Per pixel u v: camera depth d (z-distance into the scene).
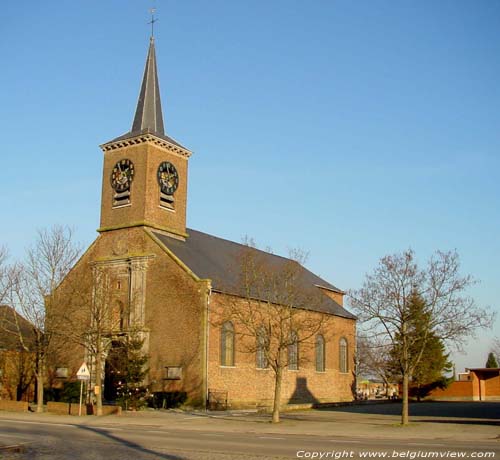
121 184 53.53
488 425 32.53
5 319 48.97
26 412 42.91
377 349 65.06
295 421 36.25
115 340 49.03
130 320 49.56
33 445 22.53
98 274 48.28
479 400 66.88
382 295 34.75
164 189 53.66
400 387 72.00
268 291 42.31
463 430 29.69
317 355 60.81
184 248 53.00
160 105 56.84
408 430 29.84
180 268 48.91
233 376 48.94
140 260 50.69
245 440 24.80
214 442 23.81
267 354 37.75
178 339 47.81
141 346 47.22
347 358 65.81
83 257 54.47
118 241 52.84
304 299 50.88
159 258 50.12
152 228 52.16
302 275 68.56
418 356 34.56
